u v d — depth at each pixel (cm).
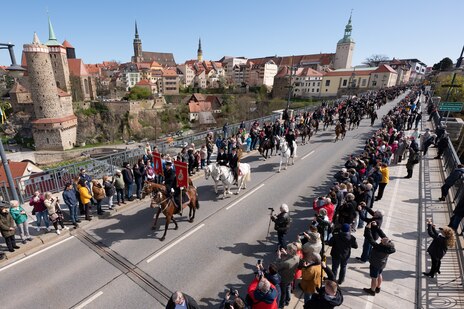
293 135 1728
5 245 884
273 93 10275
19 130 7062
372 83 8831
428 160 1834
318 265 621
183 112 8919
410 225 1052
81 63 8425
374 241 694
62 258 843
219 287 735
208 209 1195
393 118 2411
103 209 1158
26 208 1124
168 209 934
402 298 702
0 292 699
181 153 1542
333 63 12431
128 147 6819
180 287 732
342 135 2467
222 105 9462
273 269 600
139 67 11662
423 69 15062
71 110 6812
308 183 1505
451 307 673
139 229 1023
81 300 680
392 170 1672
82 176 1095
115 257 852
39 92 5934
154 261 837
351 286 744
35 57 5722
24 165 2544
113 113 7775
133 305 671
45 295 693
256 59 14250
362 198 1012
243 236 988
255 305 550
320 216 815
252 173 1659
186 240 955
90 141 7250
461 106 2452
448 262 831
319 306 499
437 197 1291
